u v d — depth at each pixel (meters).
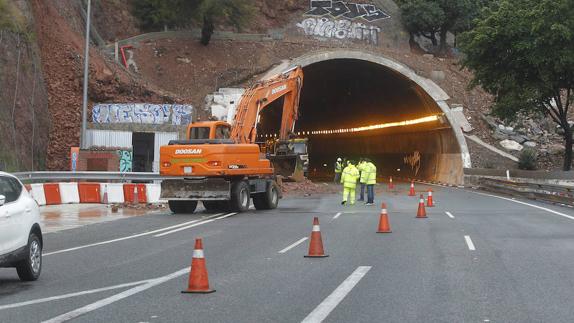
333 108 75.69
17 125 34.00
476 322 8.25
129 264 13.49
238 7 59.94
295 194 37.50
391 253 14.54
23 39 36.47
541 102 44.69
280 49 57.81
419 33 77.75
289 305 9.31
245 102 35.03
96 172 31.25
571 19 39.66
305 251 14.98
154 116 40.62
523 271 12.13
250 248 15.59
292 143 39.38
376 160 75.00
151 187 30.12
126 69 49.09
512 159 53.41
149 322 8.38
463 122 56.62
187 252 15.12
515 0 41.97
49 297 10.24
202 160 24.95
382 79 58.72
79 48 43.47
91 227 21.17
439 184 53.00
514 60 42.09
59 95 40.59
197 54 54.94
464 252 14.64
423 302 9.46
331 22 69.12
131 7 59.62
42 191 28.94
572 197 29.14
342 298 9.76
